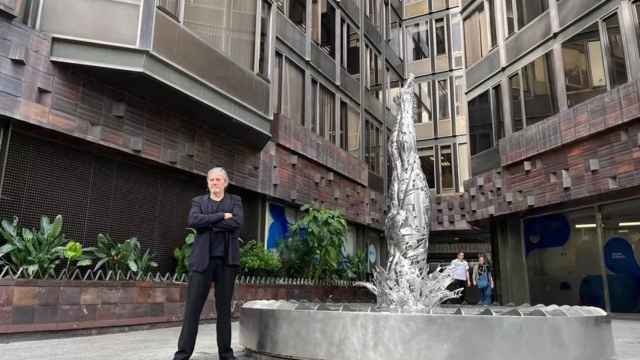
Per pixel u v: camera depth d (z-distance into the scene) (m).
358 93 19.62
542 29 13.41
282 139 13.19
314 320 4.18
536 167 13.24
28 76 7.02
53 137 7.63
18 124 7.08
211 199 4.23
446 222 22.19
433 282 5.80
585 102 11.40
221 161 10.96
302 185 14.23
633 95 10.03
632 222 11.47
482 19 16.72
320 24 16.77
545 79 13.24
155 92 8.70
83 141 7.88
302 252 12.61
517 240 15.16
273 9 12.22
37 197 7.41
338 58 17.80
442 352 3.72
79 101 7.73
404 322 3.82
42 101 7.20
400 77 25.03
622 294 11.63
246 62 10.83
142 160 9.07
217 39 9.91
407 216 6.08
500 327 3.76
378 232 20.80
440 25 25.06
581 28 11.98
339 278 14.85
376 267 6.15
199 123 10.31
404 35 25.98
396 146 6.54
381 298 5.86
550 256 13.89
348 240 18.02
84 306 6.65
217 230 4.11
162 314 7.99
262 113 11.16
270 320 4.52
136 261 7.97
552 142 12.41
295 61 14.68
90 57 7.59
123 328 7.23
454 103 23.95
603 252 12.19
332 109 17.31
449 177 23.42
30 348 5.29
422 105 24.75
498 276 15.89
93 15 7.69
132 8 7.88
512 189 14.24
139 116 8.80
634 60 10.36
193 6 9.38
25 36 7.03
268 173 12.62
